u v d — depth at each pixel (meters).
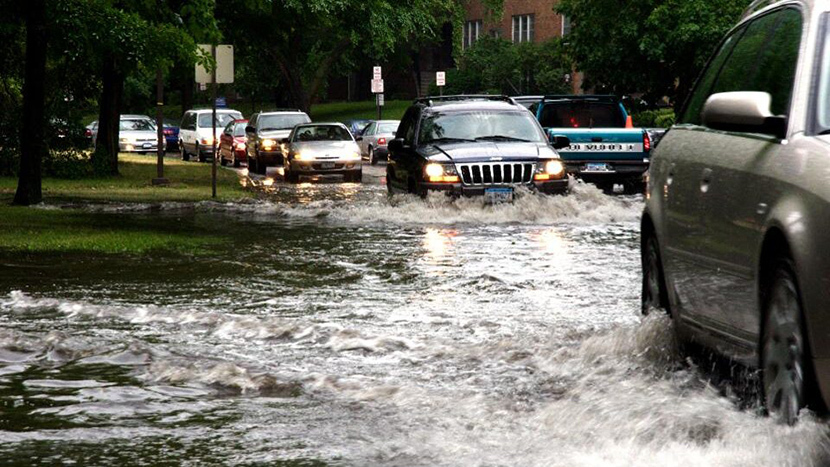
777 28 15.15
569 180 47.09
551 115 61.03
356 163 77.44
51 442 13.41
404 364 17.92
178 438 13.58
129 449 13.12
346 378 16.62
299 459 12.62
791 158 12.83
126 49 49.81
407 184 47.41
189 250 33.84
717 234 14.71
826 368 11.48
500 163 44.84
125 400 15.59
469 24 179.88
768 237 12.89
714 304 15.08
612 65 82.50
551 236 38.34
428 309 23.19
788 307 12.46
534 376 16.81
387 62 181.38
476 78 163.38
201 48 52.09
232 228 41.38
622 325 20.84
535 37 168.50
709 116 13.67
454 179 44.78
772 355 12.92
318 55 152.00
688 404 14.19
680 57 79.31
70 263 30.67
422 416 14.51
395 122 105.19
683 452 12.21
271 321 21.08
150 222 43.69
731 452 12.00
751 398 14.47
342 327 20.36
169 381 16.70
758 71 15.19
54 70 76.19
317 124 80.81
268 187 70.25
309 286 26.62
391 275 28.55
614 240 37.06
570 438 13.21
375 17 97.12
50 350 18.75
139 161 103.12
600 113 61.06
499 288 26.16
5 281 27.16
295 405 15.26
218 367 17.12
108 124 78.38
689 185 16.11
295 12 90.50
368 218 44.94
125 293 25.41
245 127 93.69
